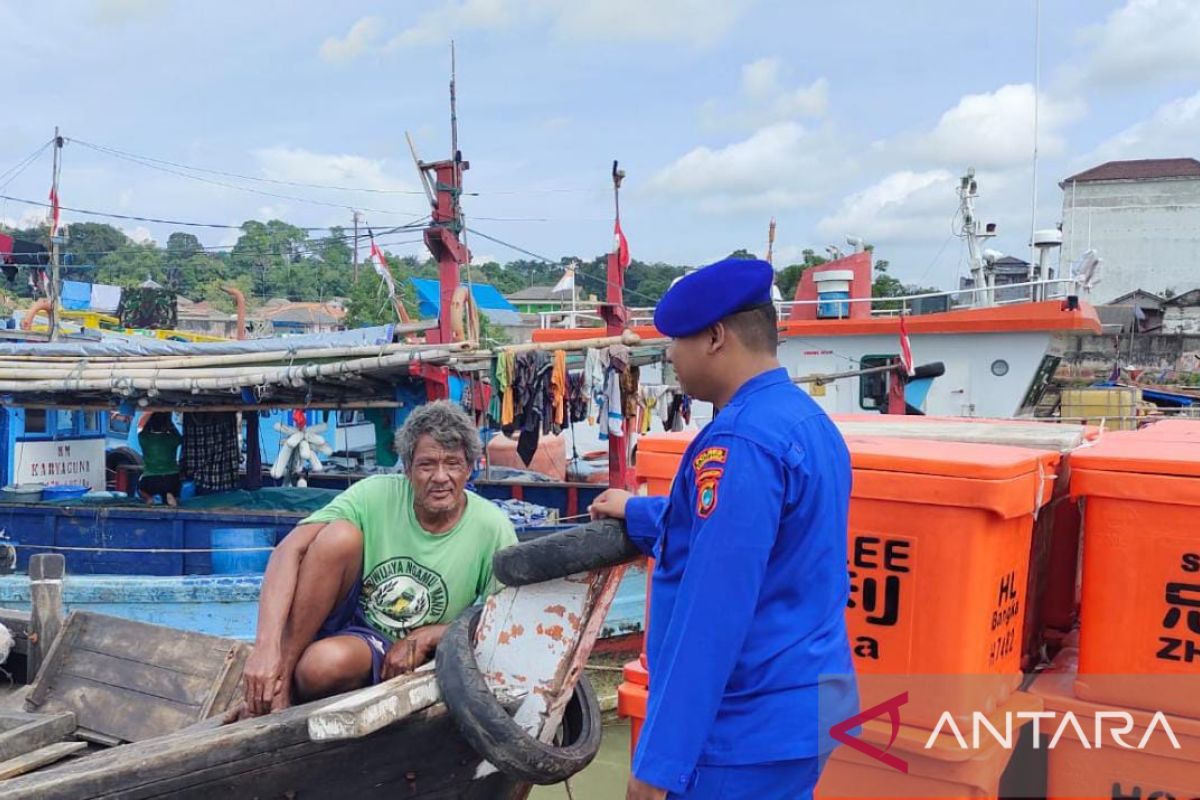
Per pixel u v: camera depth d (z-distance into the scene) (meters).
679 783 1.99
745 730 2.10
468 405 7.64
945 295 15.14
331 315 32.34
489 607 2.88
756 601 2.01
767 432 2.05
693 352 2.27
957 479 2.51
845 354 13.76
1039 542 3.16
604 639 7.47
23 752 3.76
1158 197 43.28
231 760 2.71
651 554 2.58
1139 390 19.48
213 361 7.74
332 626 3.38
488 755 2.69
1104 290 44.12
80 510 8.02
